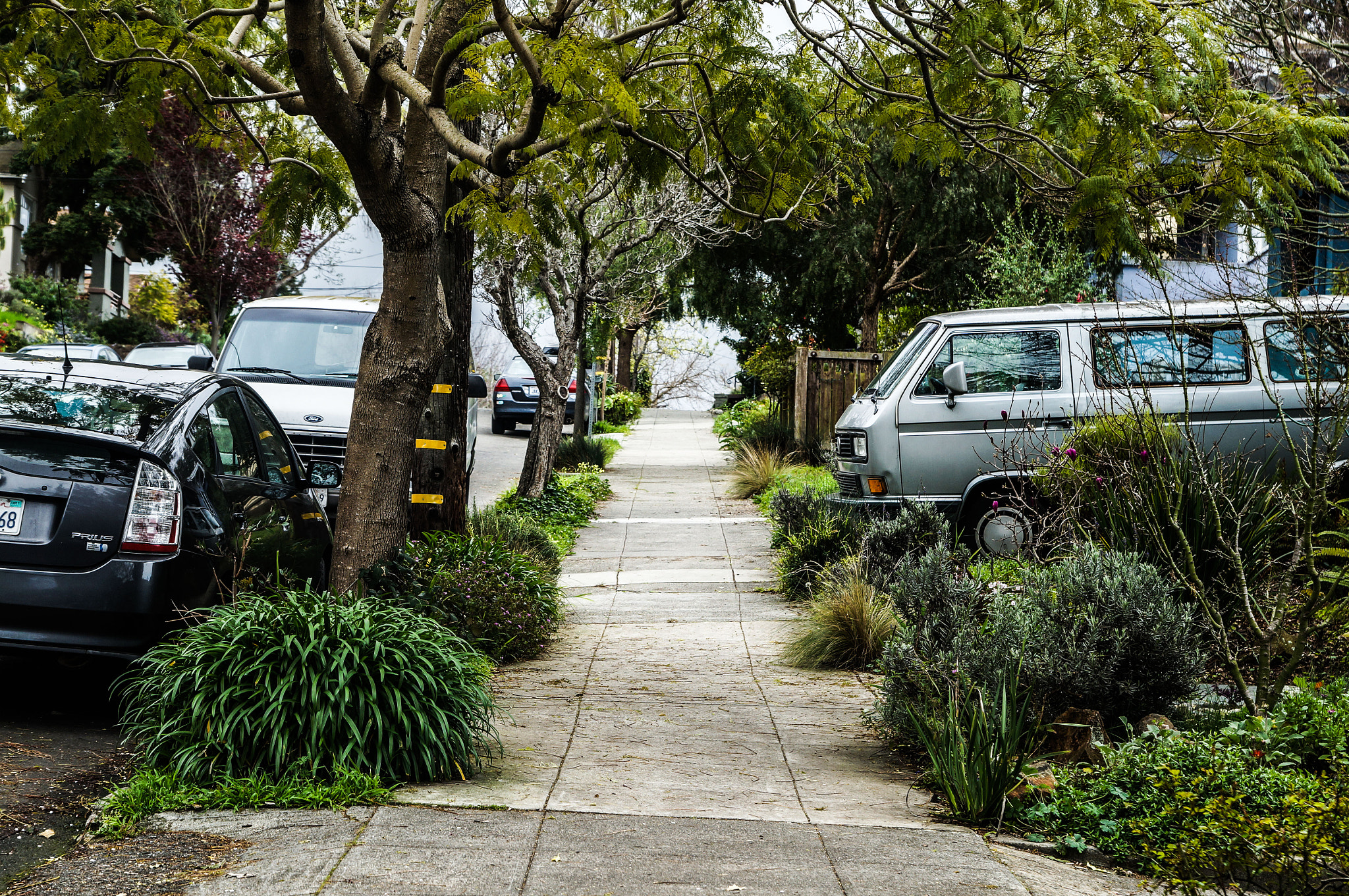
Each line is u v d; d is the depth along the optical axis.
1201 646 6.39
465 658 5.39
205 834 4.00
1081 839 4.34
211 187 30.36
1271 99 6.07
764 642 8.40
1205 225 6.82
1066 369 10.52
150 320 38.97
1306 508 5.98
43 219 36.09
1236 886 3.67
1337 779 4.22
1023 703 5.06
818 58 7.18
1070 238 14.62
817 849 4.09
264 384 10.81
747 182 7.21
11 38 7.78
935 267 20.69
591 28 6.44
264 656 4.61
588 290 14.93
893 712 5.58
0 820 4.17
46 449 5.29
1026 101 5.71
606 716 6.21
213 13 6.83
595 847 4.00
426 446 9.02
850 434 11.12
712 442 26.08
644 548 12.95
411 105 6.78
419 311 6.55
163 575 5.24
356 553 6.61
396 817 4.21
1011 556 9.20
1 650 5.16
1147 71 5.30
